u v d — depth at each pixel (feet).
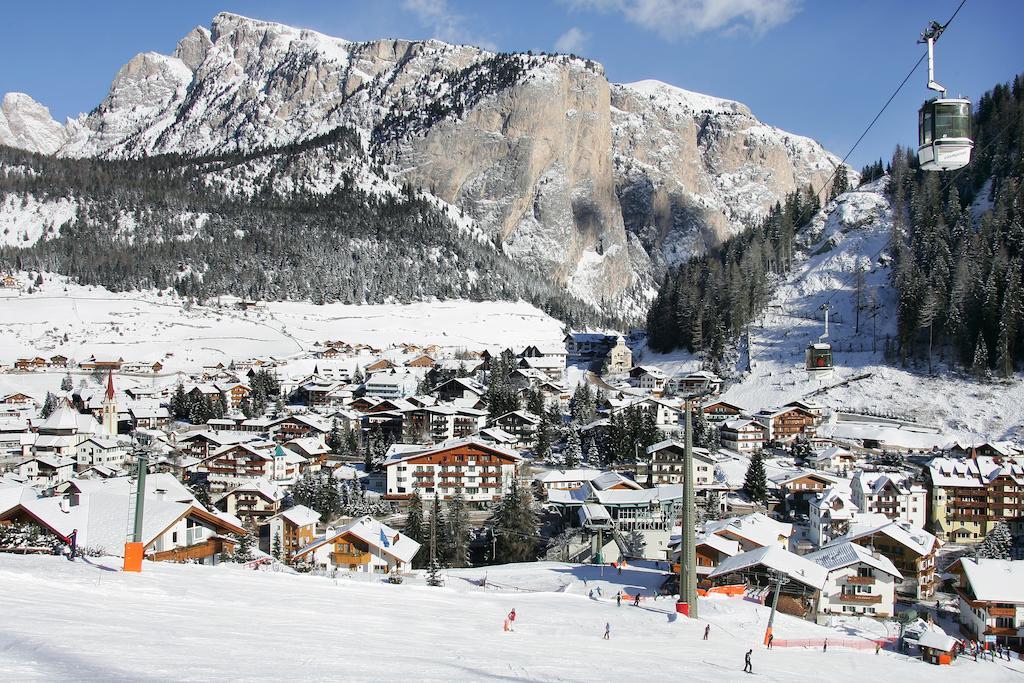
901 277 645.10
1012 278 544.21
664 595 228.63
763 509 385.70
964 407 517.14
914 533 288.71
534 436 507.30
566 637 149.89
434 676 81.56
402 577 256.52
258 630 104.83
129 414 568.41
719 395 611.06
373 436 506.89
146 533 221.66
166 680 63.98
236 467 426.10
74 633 82.69
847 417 534.37
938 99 83.71
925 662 187.42
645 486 406.21
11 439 464.65
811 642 187.62
